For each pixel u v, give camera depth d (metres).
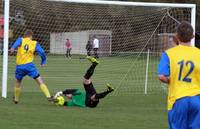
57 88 41.25
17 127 21.12
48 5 50.31
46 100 32.03
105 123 22.75
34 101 31.31
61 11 52.47
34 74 29.67
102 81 47.47
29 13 53.06
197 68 13.86
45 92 29.53
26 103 30.06
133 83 46.16
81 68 61.62
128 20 52.97
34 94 35.66
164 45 47.16
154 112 27.33
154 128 21.77
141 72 54.59
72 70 59.03
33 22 54.41
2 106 28.14
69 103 29.08
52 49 60.84
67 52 62.41
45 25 55.50
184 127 13.73
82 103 29.03
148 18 49.16
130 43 56.25
